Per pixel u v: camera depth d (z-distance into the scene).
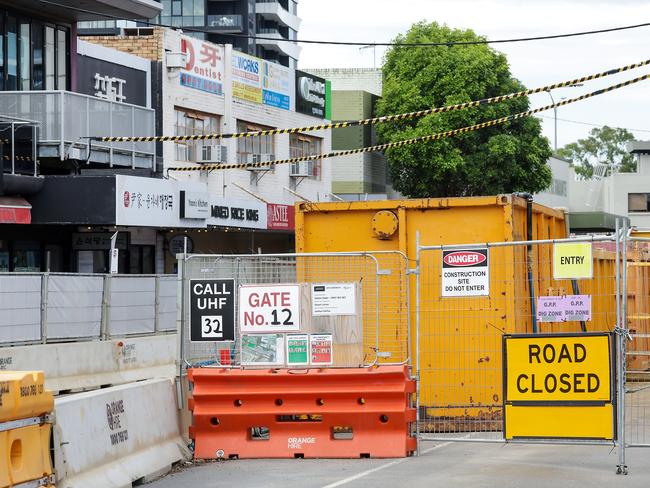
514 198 16.88
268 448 14.85
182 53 40.91
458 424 16.72
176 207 35.38
